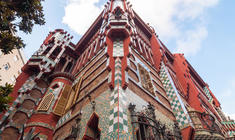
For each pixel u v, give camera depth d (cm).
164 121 931
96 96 888
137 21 1984
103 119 688
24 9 709
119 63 932
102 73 1005
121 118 613
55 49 1917
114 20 1250
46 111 1213
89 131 751
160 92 1205
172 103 1197
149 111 798
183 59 2303
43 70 1542
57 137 974
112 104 700
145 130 658
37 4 740
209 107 2123
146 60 1443
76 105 1055
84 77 1291
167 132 838
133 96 818
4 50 677
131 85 874
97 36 1806
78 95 1148
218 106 2527
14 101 1240
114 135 559
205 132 1045
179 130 913
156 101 1027
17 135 1112
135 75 1009
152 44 1945
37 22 770
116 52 1033
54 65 1656
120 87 765
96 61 1253
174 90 1266
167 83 1366
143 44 1723
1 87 594
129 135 582
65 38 2072
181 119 1055
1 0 641
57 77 1534
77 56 2117
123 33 1182
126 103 719
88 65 1428
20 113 1225
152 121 744
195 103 1562
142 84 1016
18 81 1405
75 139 753
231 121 2145
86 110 877
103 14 1769
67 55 2038
